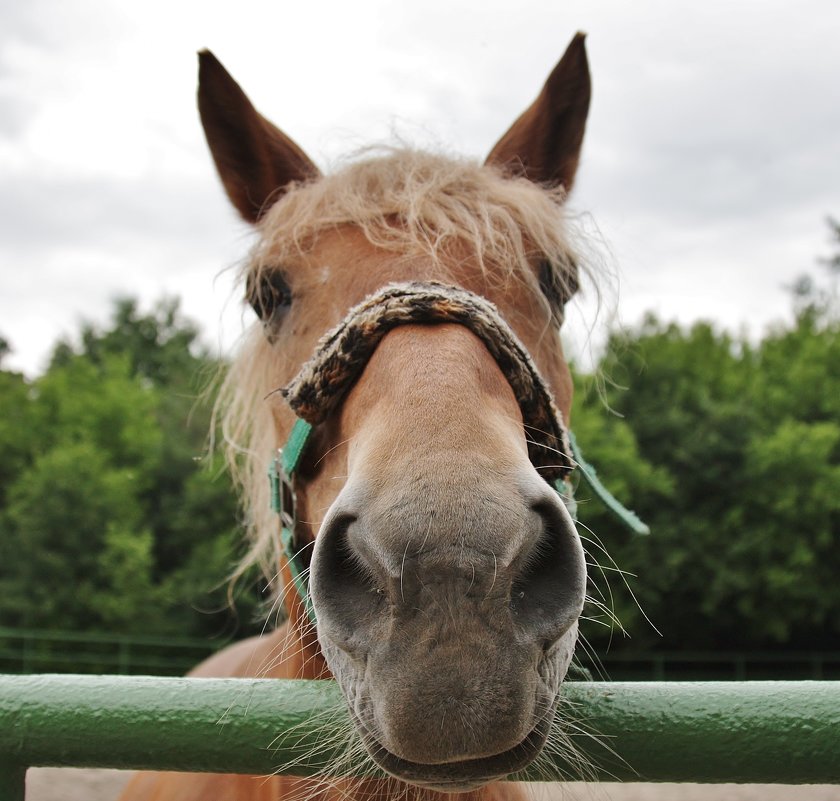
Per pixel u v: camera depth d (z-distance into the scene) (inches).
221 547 896.3
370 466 51.8
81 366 1190.3
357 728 47.9
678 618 813.9
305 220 77.1
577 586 49.1
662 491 791.1
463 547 45.8
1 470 1037.2
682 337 1064.2
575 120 97.3
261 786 78.4
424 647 45.0
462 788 46.3
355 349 62.6
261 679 49.4
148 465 1007.0
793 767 43.4
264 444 86.1
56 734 47.0
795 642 840.3
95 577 876.6
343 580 51.1
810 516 802.2
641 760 45.4
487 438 51.5
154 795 102.7
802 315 1164.5
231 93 92.8
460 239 73.5
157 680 48.7
